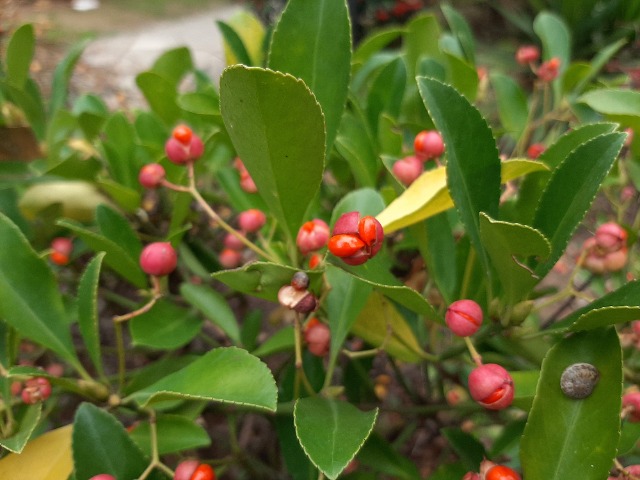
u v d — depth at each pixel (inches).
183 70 10.4
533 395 5.2
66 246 7.8
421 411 7.6
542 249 4.3
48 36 38.8
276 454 9.5
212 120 7.3
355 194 6.0
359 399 8.4
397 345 6.5
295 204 5.2
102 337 11.1
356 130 7.4
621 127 7.7
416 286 7.8
